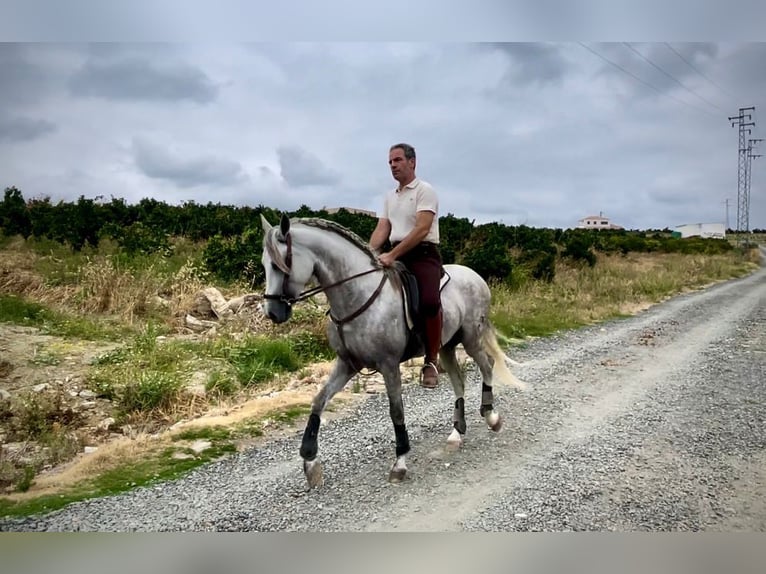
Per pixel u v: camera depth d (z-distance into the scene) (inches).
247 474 190.5
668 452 204.8
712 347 400.8
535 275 737.0
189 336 382.6
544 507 163.2
